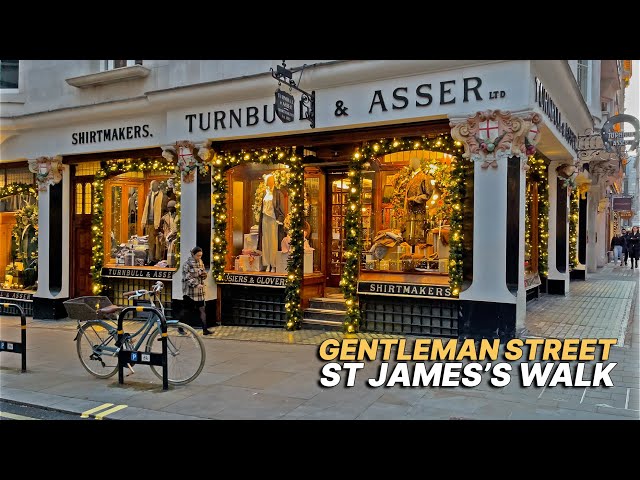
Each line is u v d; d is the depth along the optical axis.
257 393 6.44
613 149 13.86
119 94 11.66
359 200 9.84
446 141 8.99
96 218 12.61
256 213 11.12
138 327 10.70
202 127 10.71
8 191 13.64
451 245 8.76
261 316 10.88
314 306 10.87
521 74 8.03
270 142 10.38
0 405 6.27
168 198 12.12
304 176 11.09
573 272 19.34
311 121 9.48
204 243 10.99
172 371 6.96
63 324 12.13
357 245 9.85
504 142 8.14
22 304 13.40
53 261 12.79
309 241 11.34
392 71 8.77
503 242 8.23
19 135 13.04
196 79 10.73
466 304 8.49
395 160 10.00
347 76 9.09
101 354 7.19
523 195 8.28
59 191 12.75
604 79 22.02
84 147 12.19
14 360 8.47
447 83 8.51
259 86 9.88
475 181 8.40
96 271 12.57
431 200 9.63
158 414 5.79
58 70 12.38
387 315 9.74
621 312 11.64
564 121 11.89
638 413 5.55
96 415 5.79
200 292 10.18
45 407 6.11
